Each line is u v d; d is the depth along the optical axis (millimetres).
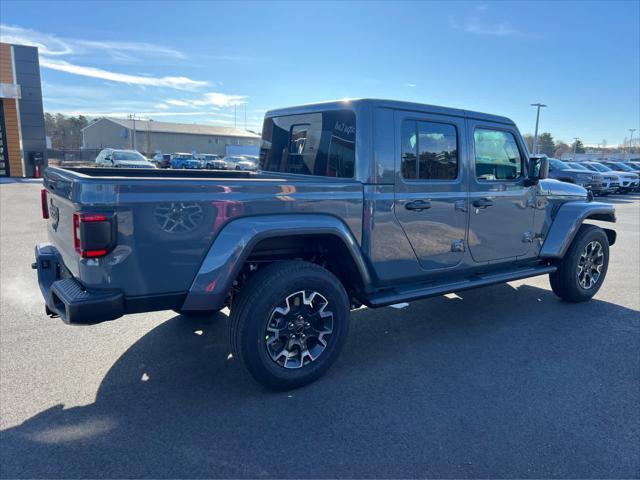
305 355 3555
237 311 3332
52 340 4355
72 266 3209
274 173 4766
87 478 2559
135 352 4141
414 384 3656
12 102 26172
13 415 3139
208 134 92688
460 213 4465
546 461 2748
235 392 3498
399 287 4281
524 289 6375
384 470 2656
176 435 2959
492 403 3387
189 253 3084
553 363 4055
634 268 7695
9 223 10859
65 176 3170
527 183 5016
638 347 4418
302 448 2846
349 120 3920
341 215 3674
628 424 3141
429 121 4203
